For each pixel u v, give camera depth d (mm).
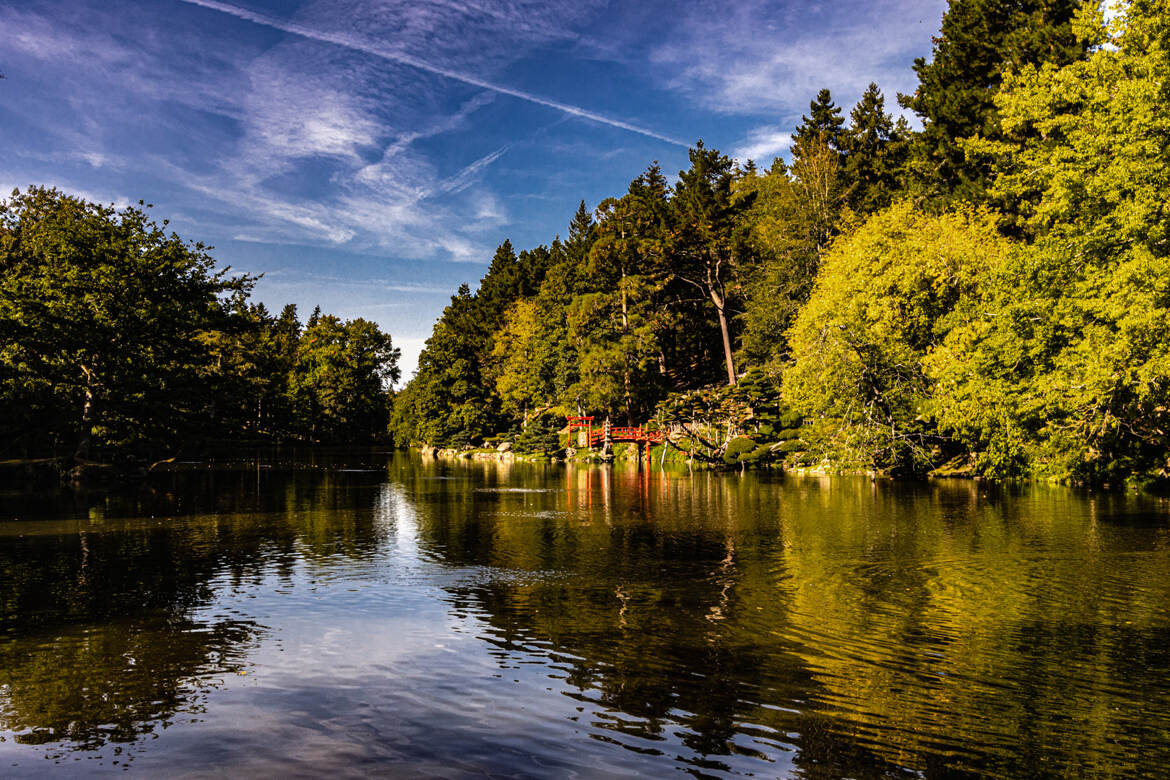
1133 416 27484
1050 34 40500
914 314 38844
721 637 10703
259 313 136750
